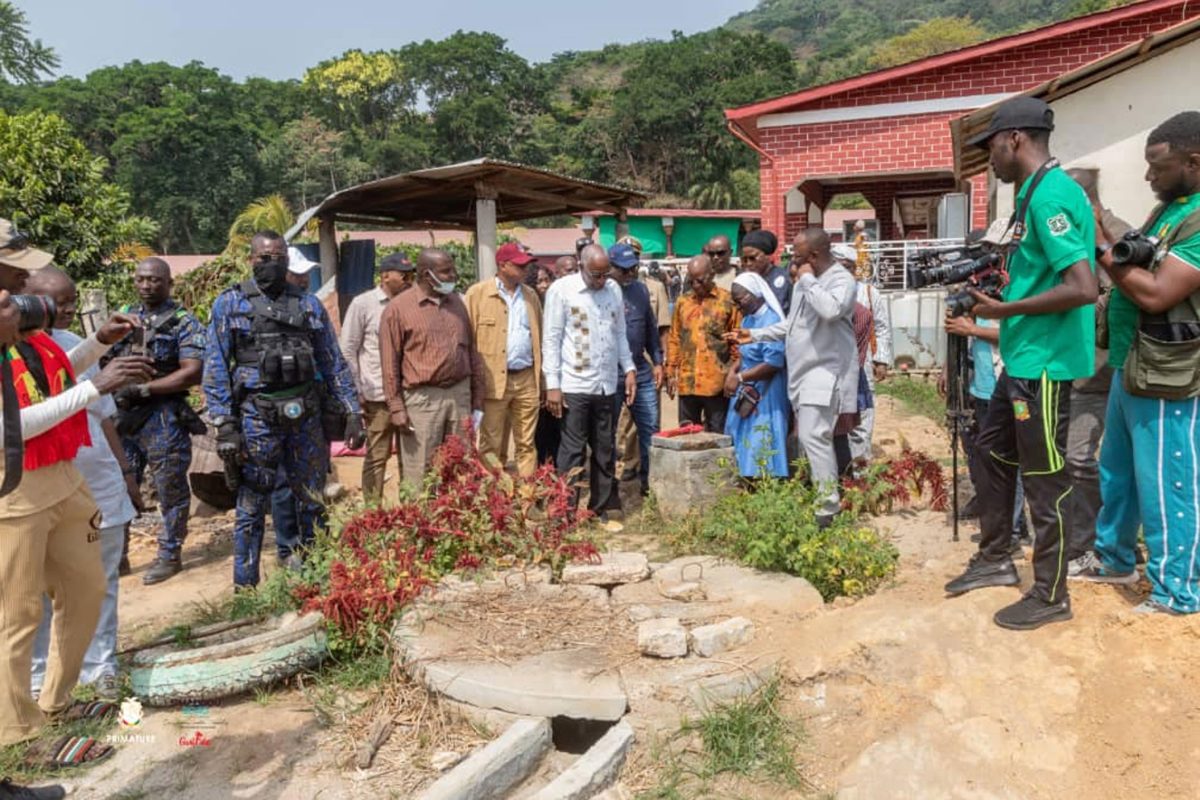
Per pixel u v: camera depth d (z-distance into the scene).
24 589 3.26
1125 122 7.26
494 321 6.46
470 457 5.47
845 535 4.89
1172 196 3.49
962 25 100.94
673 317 7.07
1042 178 3.45
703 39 91.88
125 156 75.94
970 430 5.04
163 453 5.79
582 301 6.34
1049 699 3.40
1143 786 3.10
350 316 6.70
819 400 5.40
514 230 37.09
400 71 99.25
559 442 7.25
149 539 6.77
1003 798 3.18
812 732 3.63
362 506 5.27
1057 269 3.36
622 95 87.50
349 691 4.03
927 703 3.53
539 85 105.31
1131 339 3.69
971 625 3.76
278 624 4.51
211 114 79.62
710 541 5.62
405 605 4.42
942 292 12.38
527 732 3.51
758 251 6.69
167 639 4.41
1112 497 3.97
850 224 23.34
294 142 82.75
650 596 4.60
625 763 3.48
